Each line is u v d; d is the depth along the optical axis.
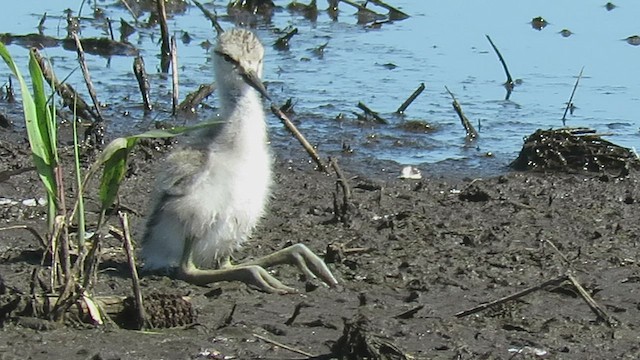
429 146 1.62
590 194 1.48
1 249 1.29
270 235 1.35
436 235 1.36
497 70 1.84
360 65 1.85
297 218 1.39
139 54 1.85
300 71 1.82
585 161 1.55
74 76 1.78
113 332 1.14
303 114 1.69
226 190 1.25
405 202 1.45
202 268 1.27
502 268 1.29
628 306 1.23
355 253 1.31
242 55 1.27
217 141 1.26
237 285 1.24
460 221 1.40
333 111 1.70
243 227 1.26
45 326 1.14
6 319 1.15
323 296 1.22
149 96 1.70
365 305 1.21
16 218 1.37
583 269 1.29
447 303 1.22
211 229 1.25
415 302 1.22
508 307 1.21
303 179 1.50
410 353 1.13
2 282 1.18
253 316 1.18
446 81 1.80
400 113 1.70
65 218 1.16
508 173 1.55
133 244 1.30
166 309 1.16
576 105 1.73
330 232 1.36
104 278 1.24
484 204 1.44
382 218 1.39
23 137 1.60
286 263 1.26
